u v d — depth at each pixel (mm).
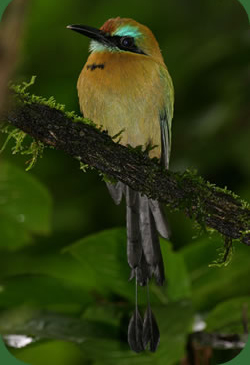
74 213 5512
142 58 5273
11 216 5262
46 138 5156
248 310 5180
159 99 5277
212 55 5461
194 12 5523
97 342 5156
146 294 5199
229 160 5484
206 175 5492
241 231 5172
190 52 5484
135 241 5219
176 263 5188
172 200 5184
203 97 5492
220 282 5219
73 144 5164
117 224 5512
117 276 5195
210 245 5195
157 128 5281
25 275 5191
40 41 5531
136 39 5293
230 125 5473
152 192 5184
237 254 5207
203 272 5211
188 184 5180
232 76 5480
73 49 5543
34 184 5250
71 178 5543
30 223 5266
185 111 5496
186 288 5191
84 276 5242
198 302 5242
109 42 5285
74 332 5156
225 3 5504
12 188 5250
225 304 5180
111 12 5535
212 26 5508
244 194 5492
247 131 5473
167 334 5148
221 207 5176
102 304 5188
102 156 5176
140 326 5172
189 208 5180
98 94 5266
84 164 5188
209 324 5184
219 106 5473
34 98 5148
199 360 5172
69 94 5547
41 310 5168
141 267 5199
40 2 5504
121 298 5223
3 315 5160
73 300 5203
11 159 5531
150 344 5148
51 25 5531
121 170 5180
